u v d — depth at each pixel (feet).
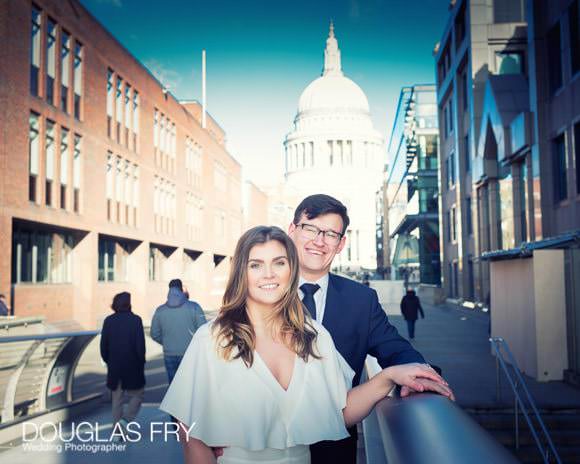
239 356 6.32
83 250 79.97
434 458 3.70
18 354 23.41
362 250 417.69
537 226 67.62
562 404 32.76
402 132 173.47
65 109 74.49
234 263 6.91
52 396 26.96
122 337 23.39
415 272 198.49
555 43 66.08
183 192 128.26
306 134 438.81
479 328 78.23
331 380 6.73
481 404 33.27
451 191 132.16
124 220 94.48
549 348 39.45
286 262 6.82
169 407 6.39
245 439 6.19
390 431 5.00
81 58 78.84
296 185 428.97
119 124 93.30
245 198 211.82
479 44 100.94
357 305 9.29
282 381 6.57
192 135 135.74
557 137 65.72
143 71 103.09
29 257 69.51
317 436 6.39
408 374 6.46
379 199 327.67
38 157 67.15
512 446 31.24
